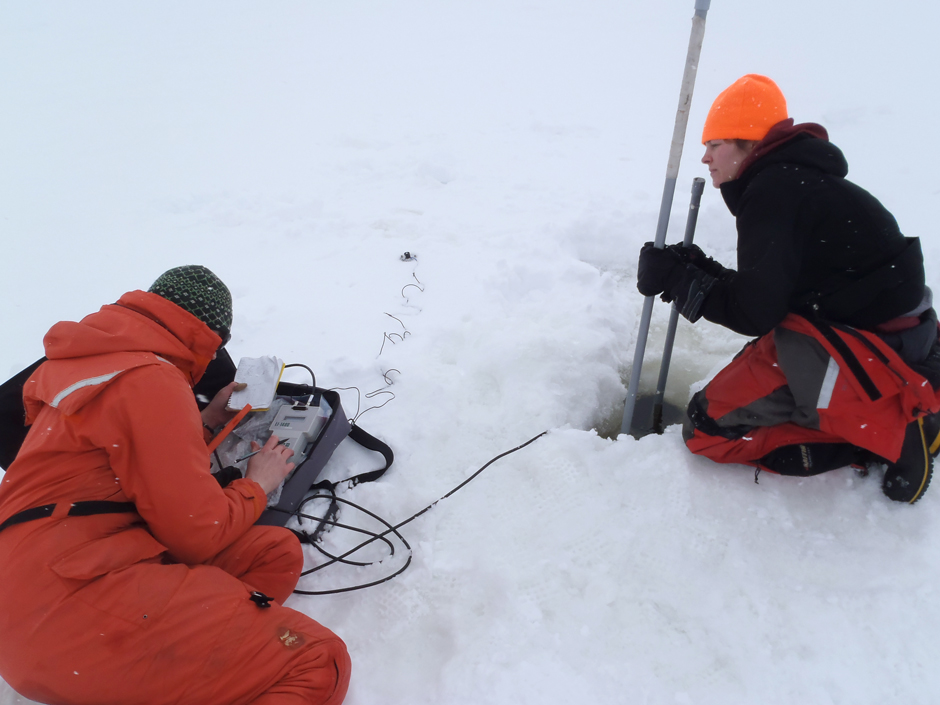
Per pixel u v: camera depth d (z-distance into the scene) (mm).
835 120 5539
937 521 2008
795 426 2076
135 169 5609
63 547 1376
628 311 3334
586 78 7586
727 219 3910
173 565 1487
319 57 9211
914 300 1810
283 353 3049
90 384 1423
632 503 2176
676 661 1728
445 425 2547
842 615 1800
